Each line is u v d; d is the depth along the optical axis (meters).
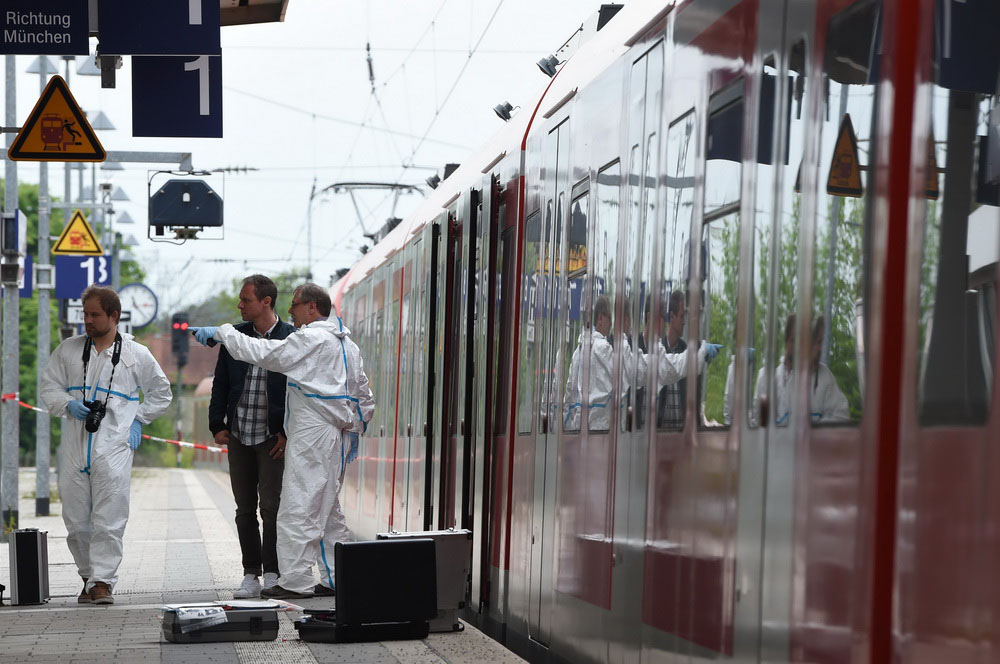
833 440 6.98
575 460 12.16
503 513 14.99
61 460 18.02
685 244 9.47
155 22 16.66
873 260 6.65
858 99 6.92
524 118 15.78
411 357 23.69
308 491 17.83
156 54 16.67
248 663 12.38
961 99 6.61
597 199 11.98
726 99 8.81
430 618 14.00
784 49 7.90
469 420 17.16
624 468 10.63
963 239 6.48
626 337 10.80
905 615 6.34
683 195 9.57
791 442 7.50
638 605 10.10
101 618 16.11
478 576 16.02
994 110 6.65
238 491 18.70
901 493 6.42
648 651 9.83
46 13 16.45
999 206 6.45
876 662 6.48
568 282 12.84
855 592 6.67
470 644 13.53
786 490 7.53
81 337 18.16
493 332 16.25
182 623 13.73
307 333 17.75
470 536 14.54
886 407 6.50
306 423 17.81
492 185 16.69
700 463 8.92
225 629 13.80
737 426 8.30
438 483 19.22
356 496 32.03
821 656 7.02
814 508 7.17
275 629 13.98
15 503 36.53
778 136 7.91
